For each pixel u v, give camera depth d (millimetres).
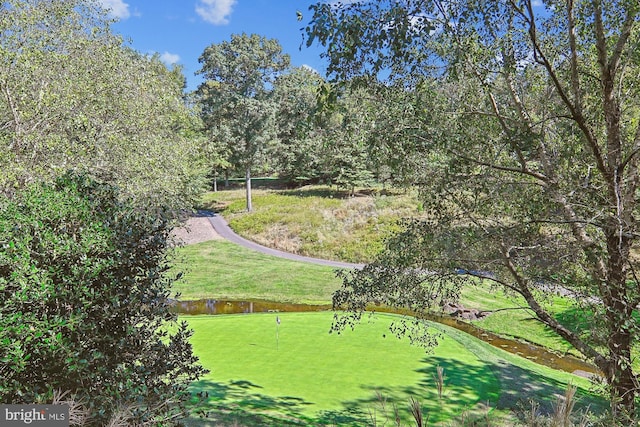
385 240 7195
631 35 5832
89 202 4277
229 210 37125
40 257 3783
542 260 5914
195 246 28297
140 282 4344
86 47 11211
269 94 37281
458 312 16516
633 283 5395
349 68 5137
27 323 3447
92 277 3932
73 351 3668
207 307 18406
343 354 10453
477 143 6102
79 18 11227
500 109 6797
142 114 12398
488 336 14875
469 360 10414
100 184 4668
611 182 5422
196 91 43156
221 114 37812
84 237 3932
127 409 3744
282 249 28562
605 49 5402
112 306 3930
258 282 21562
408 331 12359
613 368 5230
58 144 9445
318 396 8172
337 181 33875
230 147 36812
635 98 6242
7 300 3465
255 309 18172
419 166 6176
